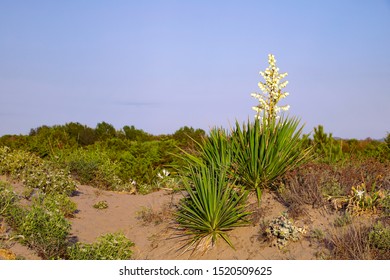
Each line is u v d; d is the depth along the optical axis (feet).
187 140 73.41
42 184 38.68
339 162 37.01
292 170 32.99
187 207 30.58
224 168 31.99
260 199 31.65
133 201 41.65
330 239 25.08
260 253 26.40
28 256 26.40
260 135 33.24
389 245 23.52
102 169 49.90
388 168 34.01
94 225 34.86
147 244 31.27
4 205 30.58
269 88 34.58
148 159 58.39
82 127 83.61
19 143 62.85
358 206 27.43
